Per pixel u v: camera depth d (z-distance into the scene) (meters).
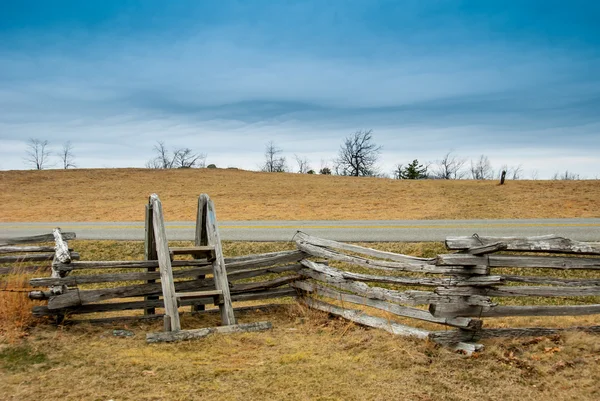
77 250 12.48
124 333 6.11
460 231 13.27
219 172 42.19
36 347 5.29
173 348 5.57
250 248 12.03
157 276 6.82
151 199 7.04
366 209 21.30
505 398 4.20
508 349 5.16
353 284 6.60
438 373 4.71
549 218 16.72
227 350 5.53
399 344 5.45
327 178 38.69
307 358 5.21
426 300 5.45
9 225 18.41
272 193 29.14
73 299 6.07
